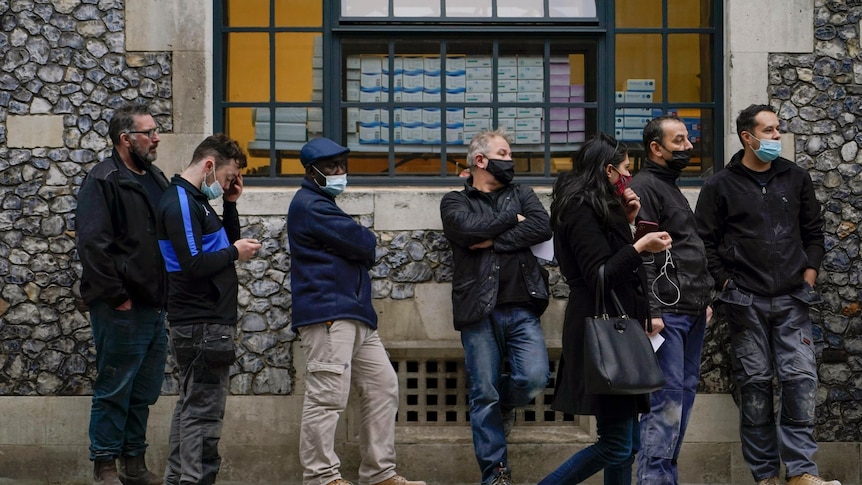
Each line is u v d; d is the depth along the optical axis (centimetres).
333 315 558
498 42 681
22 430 644
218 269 529
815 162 655
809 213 614
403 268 650
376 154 679
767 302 604
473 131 681
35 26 651
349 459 645
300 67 677
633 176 625
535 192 649
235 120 674
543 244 602
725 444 649
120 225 565
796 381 598
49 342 645
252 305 648
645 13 681
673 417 562
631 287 503
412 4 678
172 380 645
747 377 610
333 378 557
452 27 675
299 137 677
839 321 652
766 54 657
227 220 586
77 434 645
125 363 571
